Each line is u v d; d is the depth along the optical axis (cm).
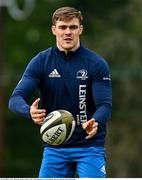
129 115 6078
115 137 5994
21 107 1850
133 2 6312
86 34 6556
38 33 7175
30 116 1825
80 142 1905
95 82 1894
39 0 7088
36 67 1911
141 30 6200
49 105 1923
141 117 6072
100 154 1909
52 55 1911
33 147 7181
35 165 7069
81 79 1898
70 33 1877
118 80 6031
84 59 1902
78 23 1889
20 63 7131
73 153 1911
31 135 7206
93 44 6022
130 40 6022
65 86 1902
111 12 6519
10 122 7188
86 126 1783
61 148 1917
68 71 1900
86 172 1898
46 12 7081
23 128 7206
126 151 5888
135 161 5897
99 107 1875
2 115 5356
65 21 1877
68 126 1825
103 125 1900
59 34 1886
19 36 7225
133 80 6022
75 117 1908
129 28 6253
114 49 5938
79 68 1898
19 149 7156
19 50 7194
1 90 5338
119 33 6072
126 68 5669
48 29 7150
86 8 6650
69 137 1836
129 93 6053
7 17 7088
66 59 1902
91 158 1900
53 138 1827
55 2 6969
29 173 7012
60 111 1841
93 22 6594
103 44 5966
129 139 5975
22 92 1891
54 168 1928
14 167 7019
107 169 5831
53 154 1925
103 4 6562
